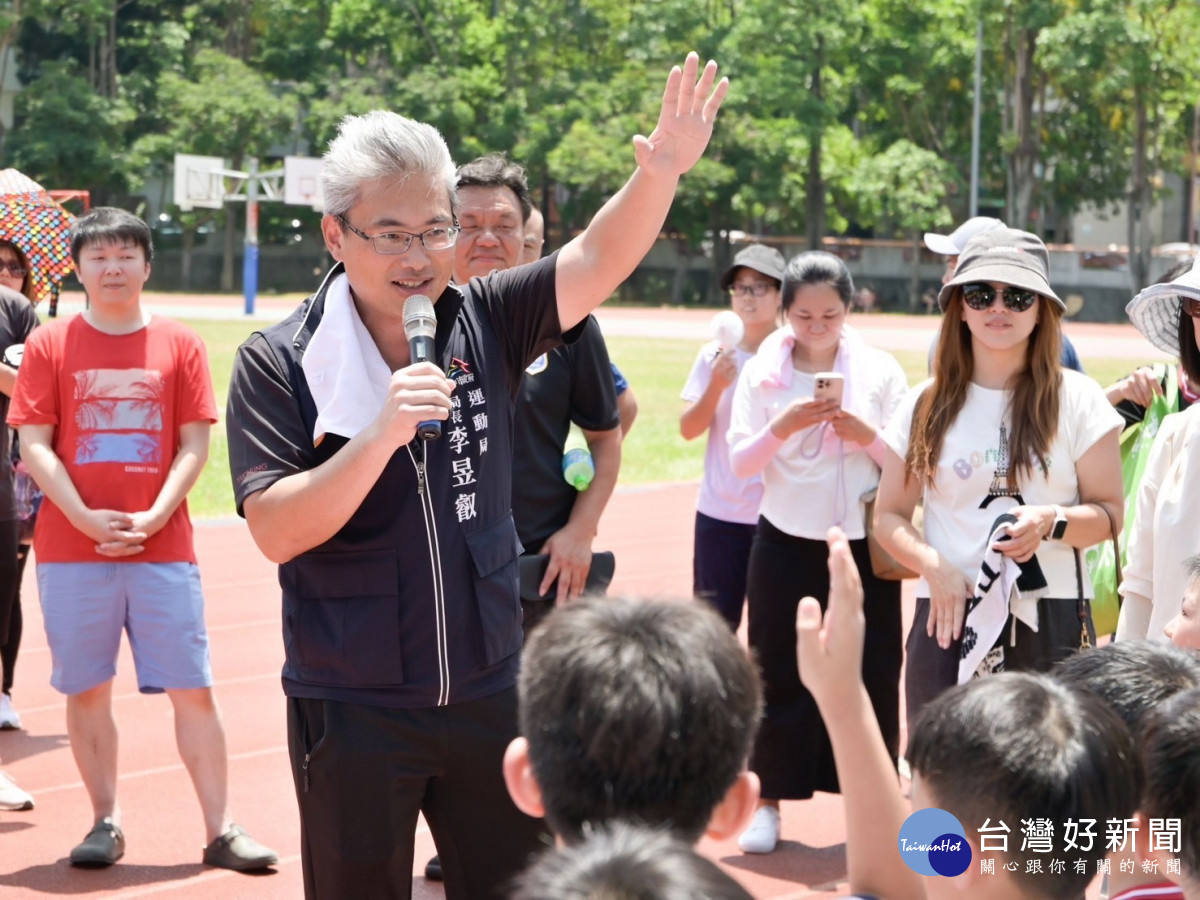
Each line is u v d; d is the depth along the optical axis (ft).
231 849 15.60
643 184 10.25
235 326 106.52
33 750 19.69
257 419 9.96
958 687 7.36
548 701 6.32
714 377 18.52
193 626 15.61
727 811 6.59
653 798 6.16
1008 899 6.88
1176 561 11.77
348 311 10.08
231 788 18.45
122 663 24.21
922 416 13.73
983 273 13.01
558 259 10.52
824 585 16.08
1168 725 7.59
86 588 15.48
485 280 10.75
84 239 15.70
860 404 16.42
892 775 6.80
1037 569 13.00
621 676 6.18
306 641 9.97
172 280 173.88
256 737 20.62
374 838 9.86
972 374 13.62
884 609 16.03
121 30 173.99
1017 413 13.33
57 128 155.94
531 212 15.08
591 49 171.01
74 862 15.55
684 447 51.39
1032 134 151.74
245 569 31.63
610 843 4.97
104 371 15.64
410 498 9.87
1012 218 151.64
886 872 6.77
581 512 13.75
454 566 9.96
